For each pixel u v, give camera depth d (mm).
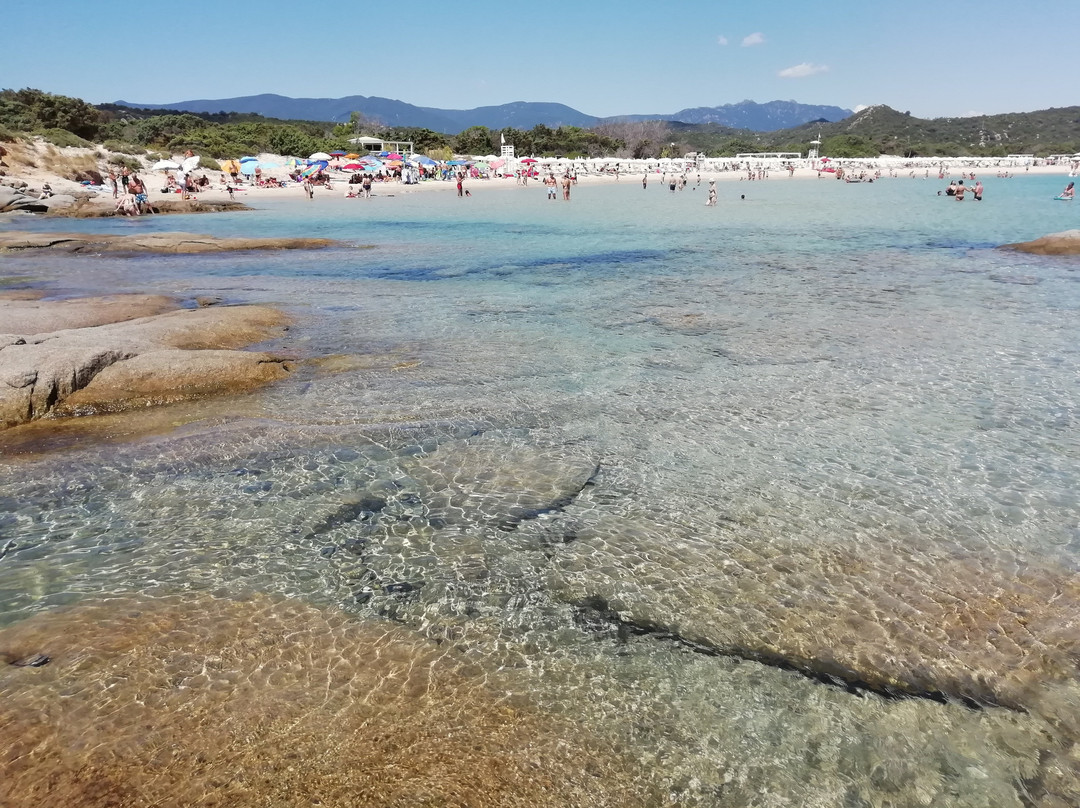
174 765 3326
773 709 3791
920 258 19125
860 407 8070
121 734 3496
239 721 3586
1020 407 7977
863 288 14883
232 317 11461
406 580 4902
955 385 8719
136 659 4039
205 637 4250
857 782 3354
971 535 5480
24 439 7172
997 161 113812
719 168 105812
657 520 5723
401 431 7336
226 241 22547
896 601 4691
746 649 4246
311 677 3922
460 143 104062
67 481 6277
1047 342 10453
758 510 5875
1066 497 6035
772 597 4734
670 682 3973
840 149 132250
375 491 6152
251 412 7848
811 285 15344
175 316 11367
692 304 13516
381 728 3568
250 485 6238
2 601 4609
